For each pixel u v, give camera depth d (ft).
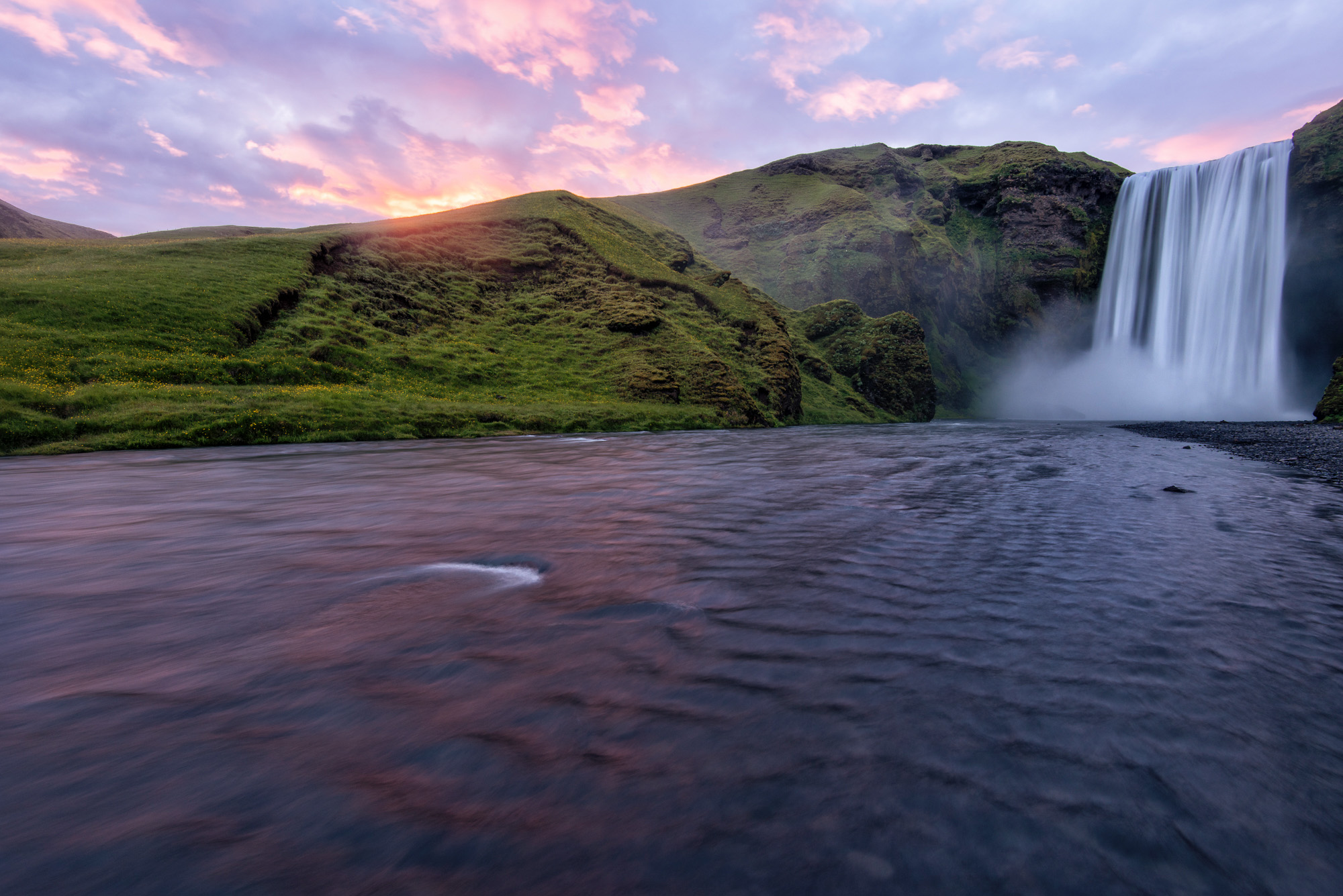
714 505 24.66
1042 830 5.30
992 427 140.97
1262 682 8.40
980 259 383.04
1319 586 13.16
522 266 178.29
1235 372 267.59
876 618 10.98
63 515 23.48
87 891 4.47
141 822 5.30
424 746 6.55
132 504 26.45
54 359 75.20
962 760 6.34
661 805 5.55
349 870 4.71
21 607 11.80
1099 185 358.23
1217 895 4.62
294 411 78.64
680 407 136.26
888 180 420.77
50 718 7.19
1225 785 5.97
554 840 5.08
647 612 11.28
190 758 6.31
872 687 8.11
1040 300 363.35
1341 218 227.81
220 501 27.27
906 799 5.68
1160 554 16.06
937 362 331.98
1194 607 11.68
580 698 7.73
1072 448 60.90
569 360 146.61
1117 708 7.55
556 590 12.83
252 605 11.92
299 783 5.85
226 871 4.68
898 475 36.45
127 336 86.89
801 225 381.60
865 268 322.55
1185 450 56.59
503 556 16.10
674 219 424.87
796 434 103.71
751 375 176.55
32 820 5.28
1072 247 358.23
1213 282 279.49
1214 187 286.05
